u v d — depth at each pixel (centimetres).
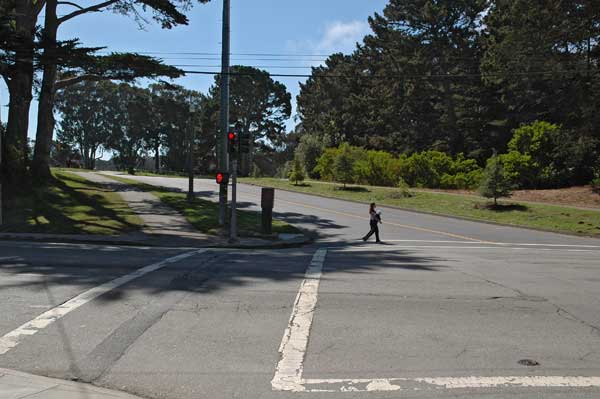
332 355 618
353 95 7962
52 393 496
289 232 2348
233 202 2012
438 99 6669
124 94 11269
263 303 851
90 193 3381
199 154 10012
